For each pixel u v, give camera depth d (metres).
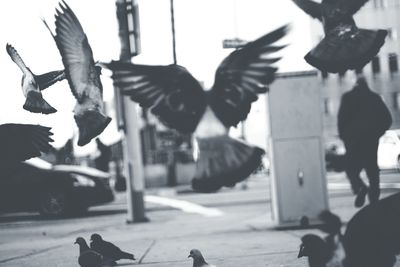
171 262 7.20
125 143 15.06
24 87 2.79
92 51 2.65
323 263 3.86
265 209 17.17
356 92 7.14
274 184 10.77
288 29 2.16
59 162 17.95
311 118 10.76
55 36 2.67
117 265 7.06
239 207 18.55
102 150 16.06
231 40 5.56
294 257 6.93
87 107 2.62
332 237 3.91
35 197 17.23
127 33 6.88
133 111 15.06
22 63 2.82
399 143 7.82
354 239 3.87
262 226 11.30
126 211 19.33
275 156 10.76
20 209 17.28
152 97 2.25
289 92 10.75
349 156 7.23
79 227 14.59
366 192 7.21
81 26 2.68
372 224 3.87
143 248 8.91
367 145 7.09
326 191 10.69
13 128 3.04
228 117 2.27
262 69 2.20
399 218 3.88
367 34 2.66
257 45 2.17
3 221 17.31
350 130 7.13
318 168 10.73
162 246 9.06
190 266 6.80
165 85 2.26
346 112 7.19
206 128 2.25
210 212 17.36
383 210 3.93
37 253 9.09
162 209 19.36
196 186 2.25
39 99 2.78
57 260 8.00
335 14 2.69
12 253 9.28
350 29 2.67
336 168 31.30
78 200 17.19
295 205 10.70
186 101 2.24
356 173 7.23
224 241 9.23
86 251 6.04
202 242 9.27
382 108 7.07
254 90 2.21
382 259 3.85
